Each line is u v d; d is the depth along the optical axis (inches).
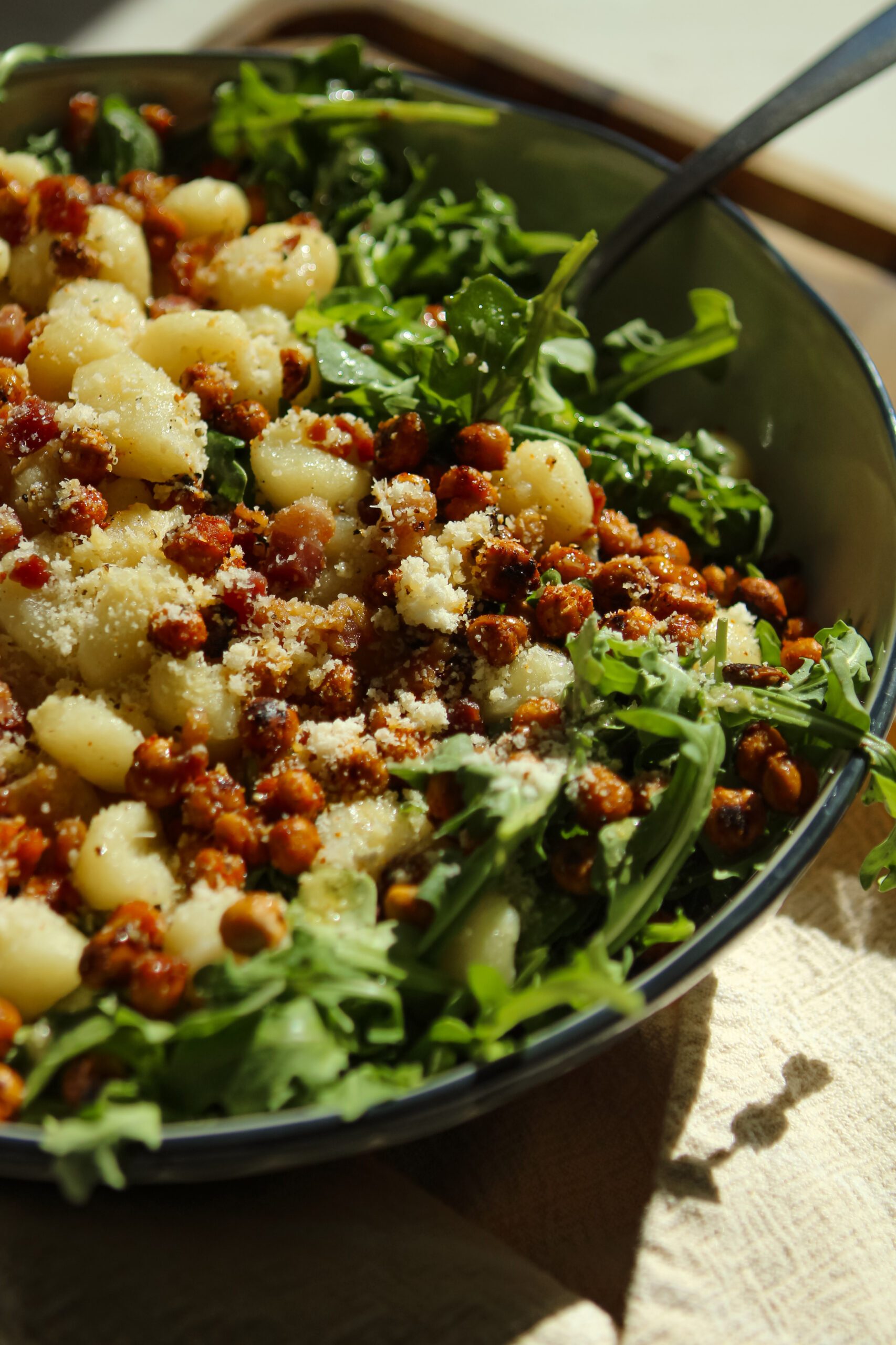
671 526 14.3
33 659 12.6
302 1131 10.3
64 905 11.8
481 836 11.6
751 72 21.0
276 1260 10.9
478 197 15.8
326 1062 10.8
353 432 13.3
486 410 13.9
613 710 12.1
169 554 12.6
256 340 13.7
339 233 15.7
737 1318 11.5
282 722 12.1
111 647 12.3
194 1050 10.9
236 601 12.6
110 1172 10.2
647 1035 12.6
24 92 15.5
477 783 11.6
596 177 15.7
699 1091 12.3
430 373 13.7
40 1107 10.9
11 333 13.7
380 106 15.6
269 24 18.8
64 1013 11.2
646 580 13.0
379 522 12.9
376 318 14.0
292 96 15.7
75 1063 10.9
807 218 17.4
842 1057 12.7
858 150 20.1
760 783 12.0
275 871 11.9
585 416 14.9
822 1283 11.6
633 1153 12.1
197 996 11.2
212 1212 11.1
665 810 11.6
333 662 12.5
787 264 14.4
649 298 15.7
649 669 12.0
